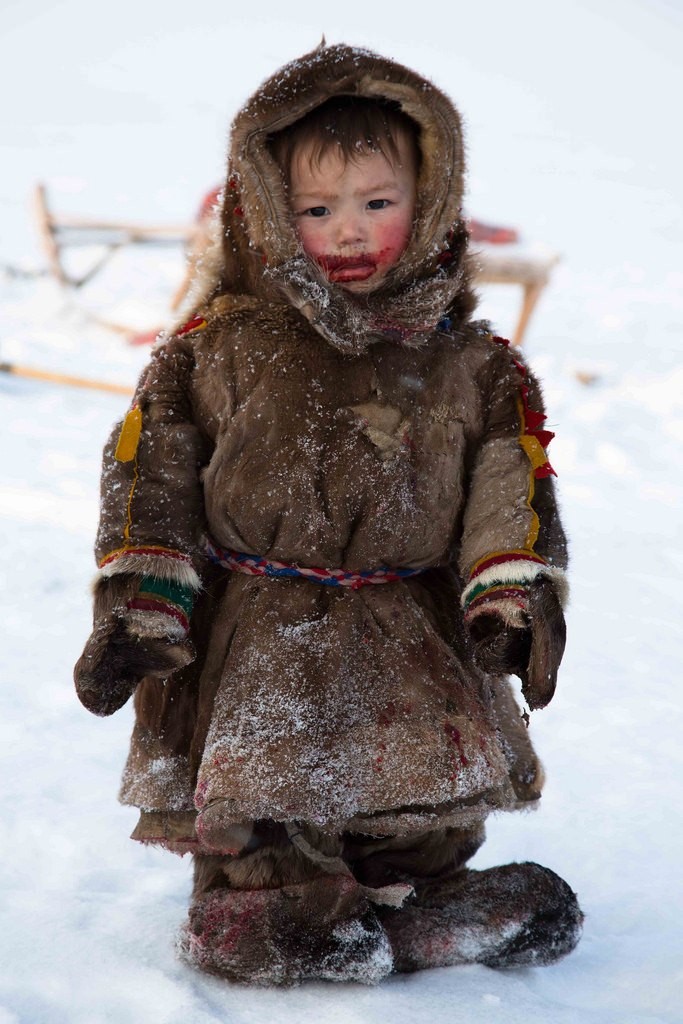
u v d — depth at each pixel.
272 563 4.19
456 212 4.24
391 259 4.23
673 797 6.14
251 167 4.13
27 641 7.80
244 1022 3.70
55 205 32.88
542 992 4.15
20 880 4.92
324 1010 3.77
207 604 4.29
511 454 4.25
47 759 6.14
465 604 4.12
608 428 15.93
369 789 3.93
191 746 4.21
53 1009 3.74
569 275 28.45
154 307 20.88
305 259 4.14
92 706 4.01
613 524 11.92
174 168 41.97
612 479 13.80
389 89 4.13
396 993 3.89
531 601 4.01
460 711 4.12
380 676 4.05
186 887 4.93
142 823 4.31
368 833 4.05
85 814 5.54
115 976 3.97
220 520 4.16
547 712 7.34
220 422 4.18
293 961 3.88
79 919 4.48
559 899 4.28
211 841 3.89
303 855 4.07
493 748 4.17
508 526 4.11
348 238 4.20
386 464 4.11
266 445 4.11
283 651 4.03
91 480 11.54
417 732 4.00
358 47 4.21
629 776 6.43
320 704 3.97
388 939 4.04
